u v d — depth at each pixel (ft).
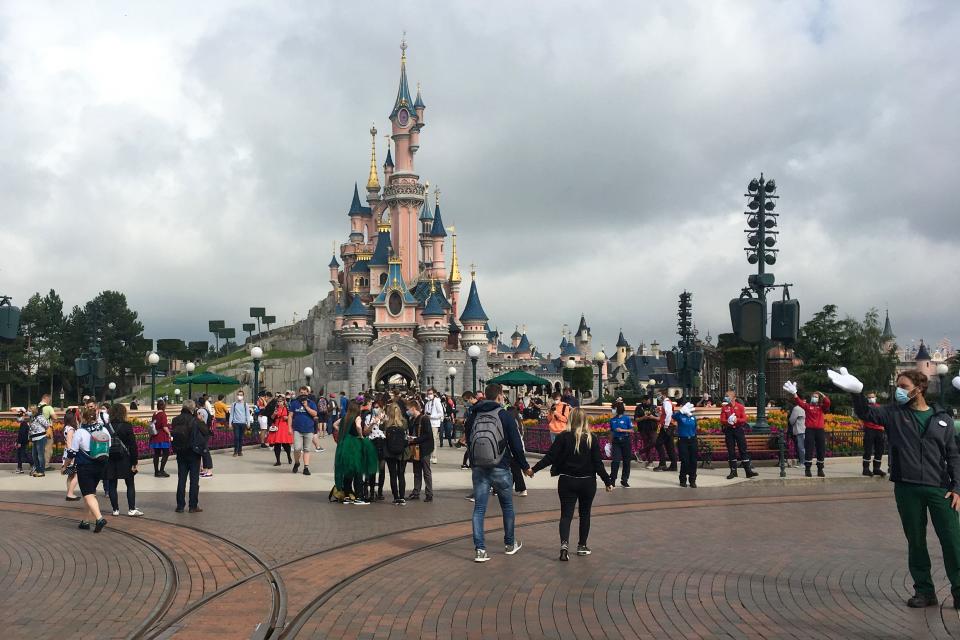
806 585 33.58
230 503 58.59
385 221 469.57
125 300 428.15
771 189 82.84
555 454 39.09
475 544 38.45
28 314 373.81
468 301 416.46
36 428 76.84
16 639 26.94
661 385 484.33
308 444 79.51
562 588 33.30
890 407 31.30
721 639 26.63
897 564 37.50
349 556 39.68
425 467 59.41
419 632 27.63
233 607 30.63
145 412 119.55
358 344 408.26
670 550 40.73
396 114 481.87
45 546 42.22
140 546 42.19
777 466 82.53
